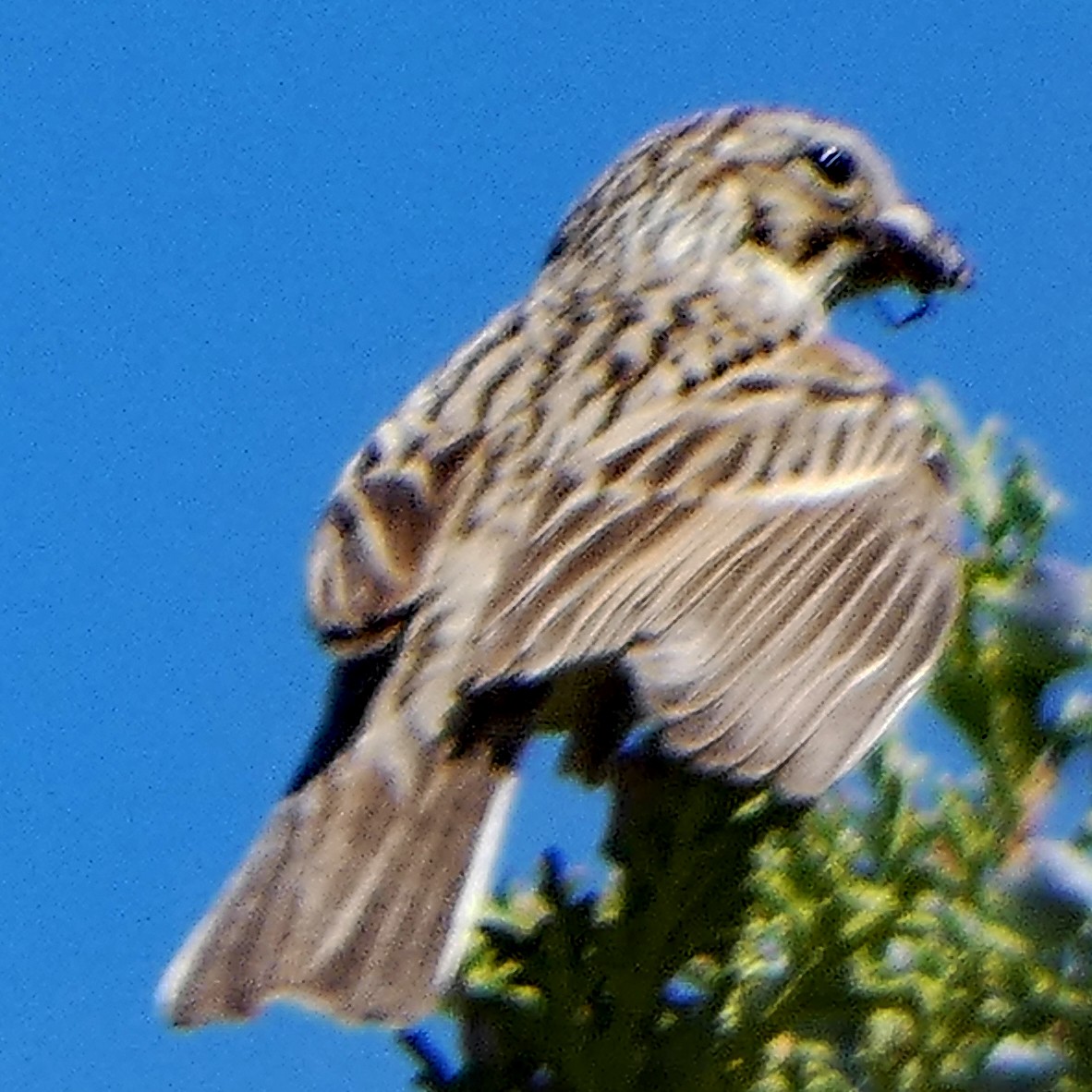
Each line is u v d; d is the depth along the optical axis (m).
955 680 8.64
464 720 8.80
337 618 9.25
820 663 8.88
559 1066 8.23
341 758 8.74
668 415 10.20
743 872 8.39
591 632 9.02
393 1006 7.88
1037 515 8.88
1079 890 7.93
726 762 8.32
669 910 8.36
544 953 8.32
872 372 10.84
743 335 10.98
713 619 9.14
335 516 9.69
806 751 8.39
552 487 9.66
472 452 9.84
